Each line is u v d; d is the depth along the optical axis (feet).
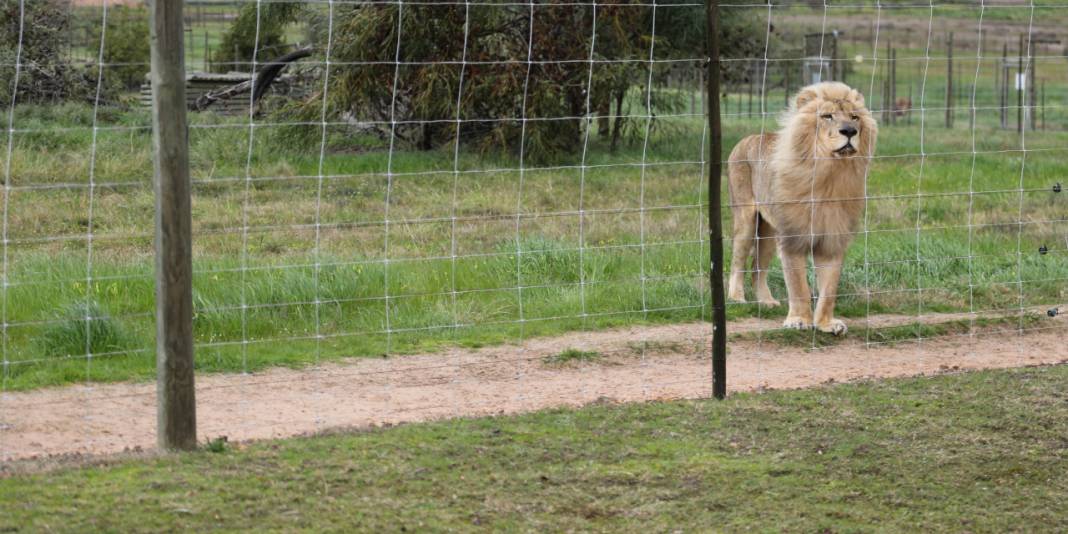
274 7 83.97
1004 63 117.39
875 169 74.13
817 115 34.96
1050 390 27.68
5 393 27.14
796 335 35.04
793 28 191.01
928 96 153.07
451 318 35.24
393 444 22.50
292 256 42.96
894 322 36.81
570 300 37.52
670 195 63.31
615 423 24.50
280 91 94.27
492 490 20.36
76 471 20.38
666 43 86.33
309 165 71.97
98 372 28.76
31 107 70.28
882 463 22.57
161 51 20.65
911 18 233.14
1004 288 41.50
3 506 18.52
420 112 79.51
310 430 24.32
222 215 53.31
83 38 100.37
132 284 36.47
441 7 77.15
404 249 46.39
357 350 32.04
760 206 38.14
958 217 57.52
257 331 33.53
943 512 20.54
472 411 26.22
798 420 25.02
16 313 33.53
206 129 74.54
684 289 39.37
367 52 77.77
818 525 19.76
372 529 18.45
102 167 59.52
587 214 56.29
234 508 18.86
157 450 21.84
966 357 32.76
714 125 25.68
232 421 25.14
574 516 19.57
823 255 35.68
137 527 17.95
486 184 65.98
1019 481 22.02
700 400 26.63
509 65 76.89
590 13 81.51
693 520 19.69
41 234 47.34
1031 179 70.54
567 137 80.69
